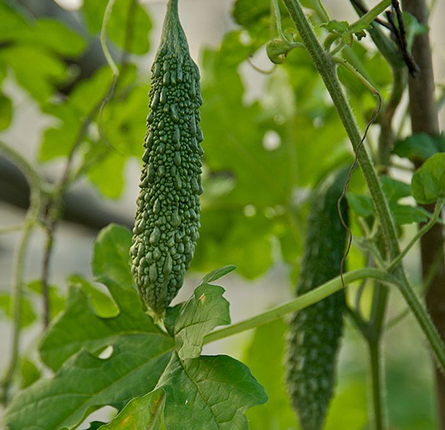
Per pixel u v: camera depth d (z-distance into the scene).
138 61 2.02
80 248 3.56
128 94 1.56
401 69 1.24
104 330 1.22
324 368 1.26
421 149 1.24
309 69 1.41
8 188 1.99
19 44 1.64
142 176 1.09
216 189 1.66
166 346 1.19
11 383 1.53
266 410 1.60
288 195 1.61
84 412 1.17
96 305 1.43
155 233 1.08
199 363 1.10
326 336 1.27
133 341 1.20
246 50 1.39
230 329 1.16
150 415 1.10
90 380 1.19
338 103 1.12
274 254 1.87
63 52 1.66
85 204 2.22
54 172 2.18
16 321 1.52
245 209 1.65
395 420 2.73
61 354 1.23
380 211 1.15
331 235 1.29
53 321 1.24
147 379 1.18
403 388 2.88
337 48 1.11
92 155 1.57
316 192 1.33
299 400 1.26
